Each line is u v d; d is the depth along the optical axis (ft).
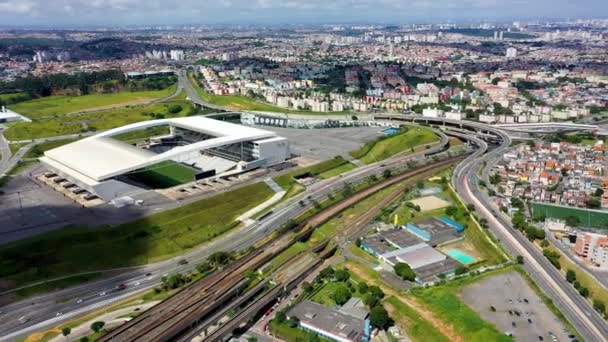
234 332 515.91
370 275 623.77
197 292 573.33
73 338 489.67
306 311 533.96
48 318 531.91
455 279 599.16
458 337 489.67
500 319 515.91
